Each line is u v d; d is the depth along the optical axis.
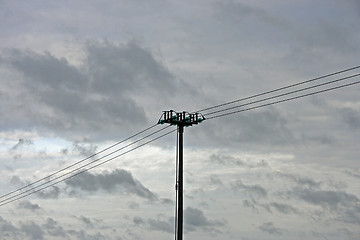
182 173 72.38
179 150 72.75
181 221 71.44
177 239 71.06
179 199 71.81
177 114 73.19
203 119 73.44
